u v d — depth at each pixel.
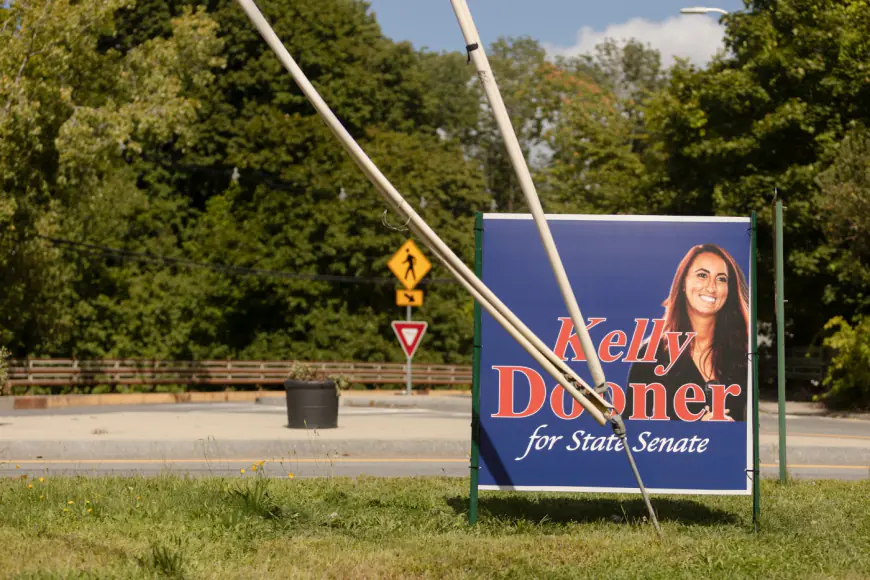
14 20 28.38
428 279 53.03
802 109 32.25
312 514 8.39
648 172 39.19
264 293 50.50
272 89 52.62
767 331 37.72
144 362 37.16
